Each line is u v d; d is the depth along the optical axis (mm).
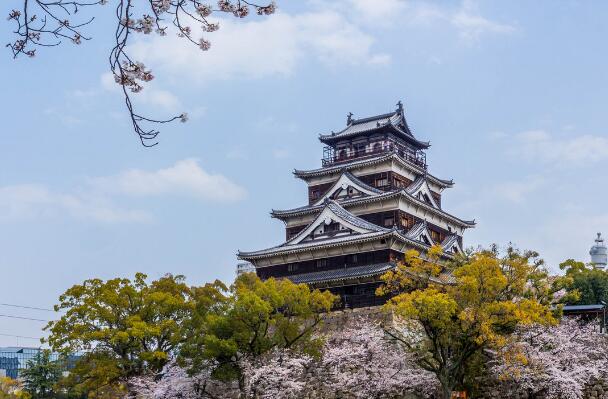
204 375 68312
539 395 64500
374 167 105000
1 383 100250
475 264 60500
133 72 16656
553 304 67625
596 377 63344
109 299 73875
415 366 65875
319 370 69938
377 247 89625
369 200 98688
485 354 65250
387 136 107812
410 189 101938
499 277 59406
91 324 75375
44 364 98500
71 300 75812
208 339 65000
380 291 65562
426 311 58531
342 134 110750
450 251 99188
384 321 75812
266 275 97000
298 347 70000
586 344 67750
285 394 66500
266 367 63875
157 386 68812
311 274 92688
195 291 76375
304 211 103875
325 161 111000
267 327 67438
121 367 73062
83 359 75625
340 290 88438
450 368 61281
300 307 70000
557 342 65000
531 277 64938
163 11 14453
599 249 122688
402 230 94938
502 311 59125
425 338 66625
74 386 76875
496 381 65438
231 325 67000
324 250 92750
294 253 94438
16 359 163375
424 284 67312
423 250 94875
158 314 75750
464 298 60469
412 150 114125
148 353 71500
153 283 78688
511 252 64125
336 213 94250
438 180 111812
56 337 74312
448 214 106750
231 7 16344
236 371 66562
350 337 72000
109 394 74000
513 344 60938
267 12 16562
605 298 90125
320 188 109188
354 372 68750
